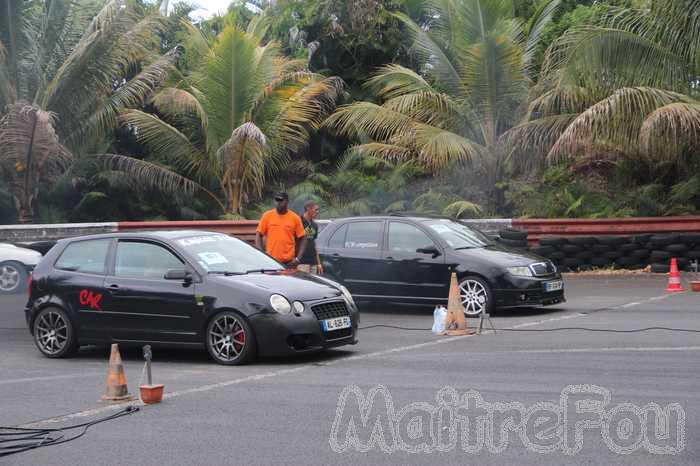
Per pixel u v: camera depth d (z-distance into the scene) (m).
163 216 28.17
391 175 27.41
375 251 14.65
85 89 25.94
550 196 24.56
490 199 24.95
